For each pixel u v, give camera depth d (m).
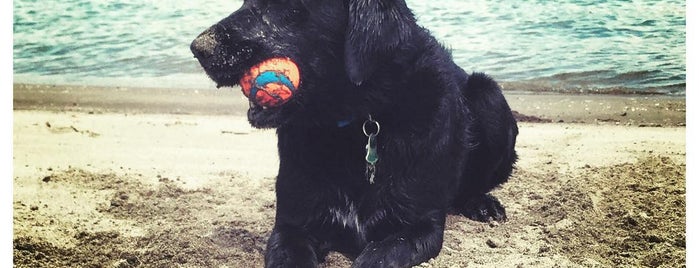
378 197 1.11
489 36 2.47
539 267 1.15
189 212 1.39
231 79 1.01
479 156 1.32
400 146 1.09
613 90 2.11
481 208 1.35
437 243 1.12
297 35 1.02
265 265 1.09
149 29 2.65
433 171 1.12
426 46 1.12
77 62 2.44
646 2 2.53
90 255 1.21
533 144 1.76
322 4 1.02
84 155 1.71
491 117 1.31
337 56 1.03
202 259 1.20
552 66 2.25
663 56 2.28
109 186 1.52
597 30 2.46
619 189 1.49
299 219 1.13
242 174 1.60
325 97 1.04
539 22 2.54
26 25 2.69
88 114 2.04
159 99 2.17
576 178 1.55
